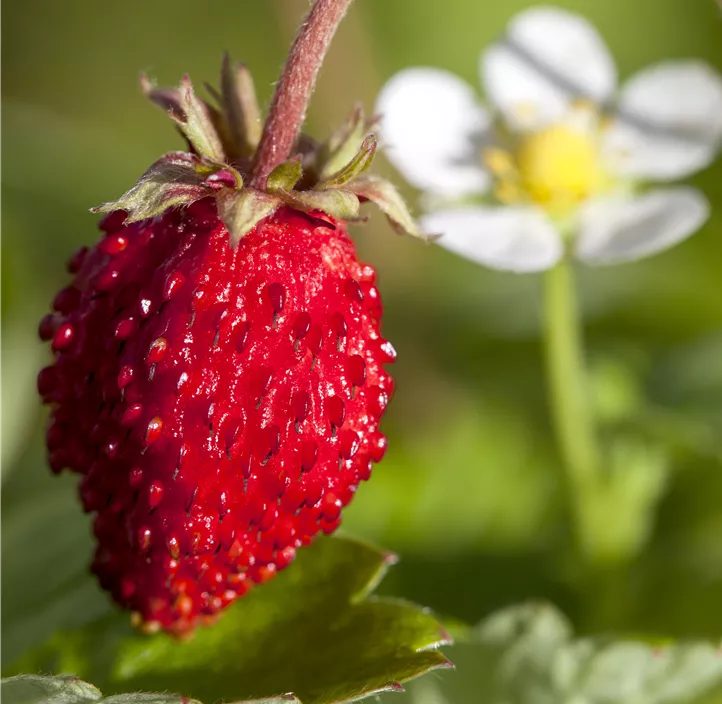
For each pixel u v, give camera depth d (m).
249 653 0.11
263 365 0.10
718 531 0.15
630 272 0.18
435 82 0.14
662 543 0.15
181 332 0.10
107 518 0.11
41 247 0.18
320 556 0.11
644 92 0.15
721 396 0.15
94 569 0.11
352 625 0.11
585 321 0.17
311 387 0.10
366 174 0.11
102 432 0.10
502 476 0.16
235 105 0.11
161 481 0.10
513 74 0.15
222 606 0.11
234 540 0.11
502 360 0.17
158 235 0.11
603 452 0.14
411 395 0.18
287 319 0.10
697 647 0.12
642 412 0.15
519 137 0.14
